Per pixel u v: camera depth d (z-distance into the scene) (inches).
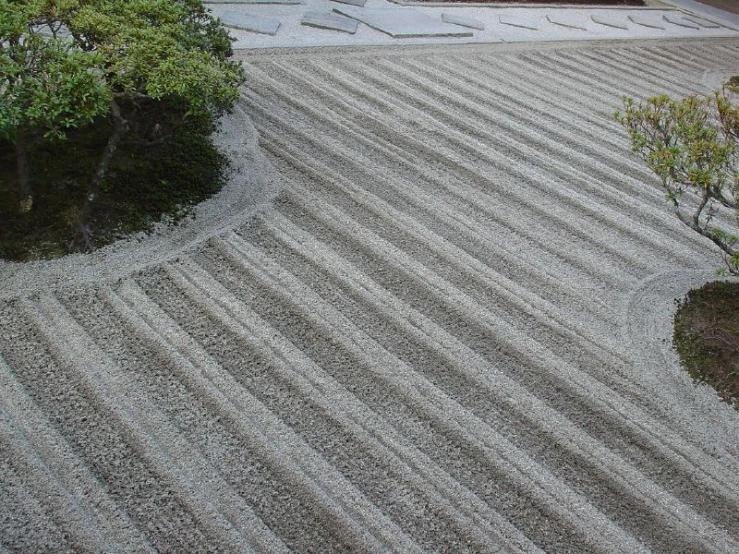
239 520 148.3
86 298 199.5
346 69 368.8
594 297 232.7
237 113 303.0
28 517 142.6
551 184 296.2
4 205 219.6
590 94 398.0
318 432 171.2
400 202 266.5
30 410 164.6
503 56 432.1
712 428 189.0
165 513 147.9
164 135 263.4
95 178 220.5
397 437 173.2
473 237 253.4
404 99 348.5
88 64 203.2
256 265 222.7
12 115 187.0
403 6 481.7
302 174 271.9
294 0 447.8
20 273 202.2
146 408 169.9
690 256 262.5
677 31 556.4
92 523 143.5
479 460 170.7
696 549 157.5
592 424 185.8
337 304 212.2
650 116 230.1
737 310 232.5
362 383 186.9
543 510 161.2
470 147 314.2
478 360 200.1
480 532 153.6
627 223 277.4
